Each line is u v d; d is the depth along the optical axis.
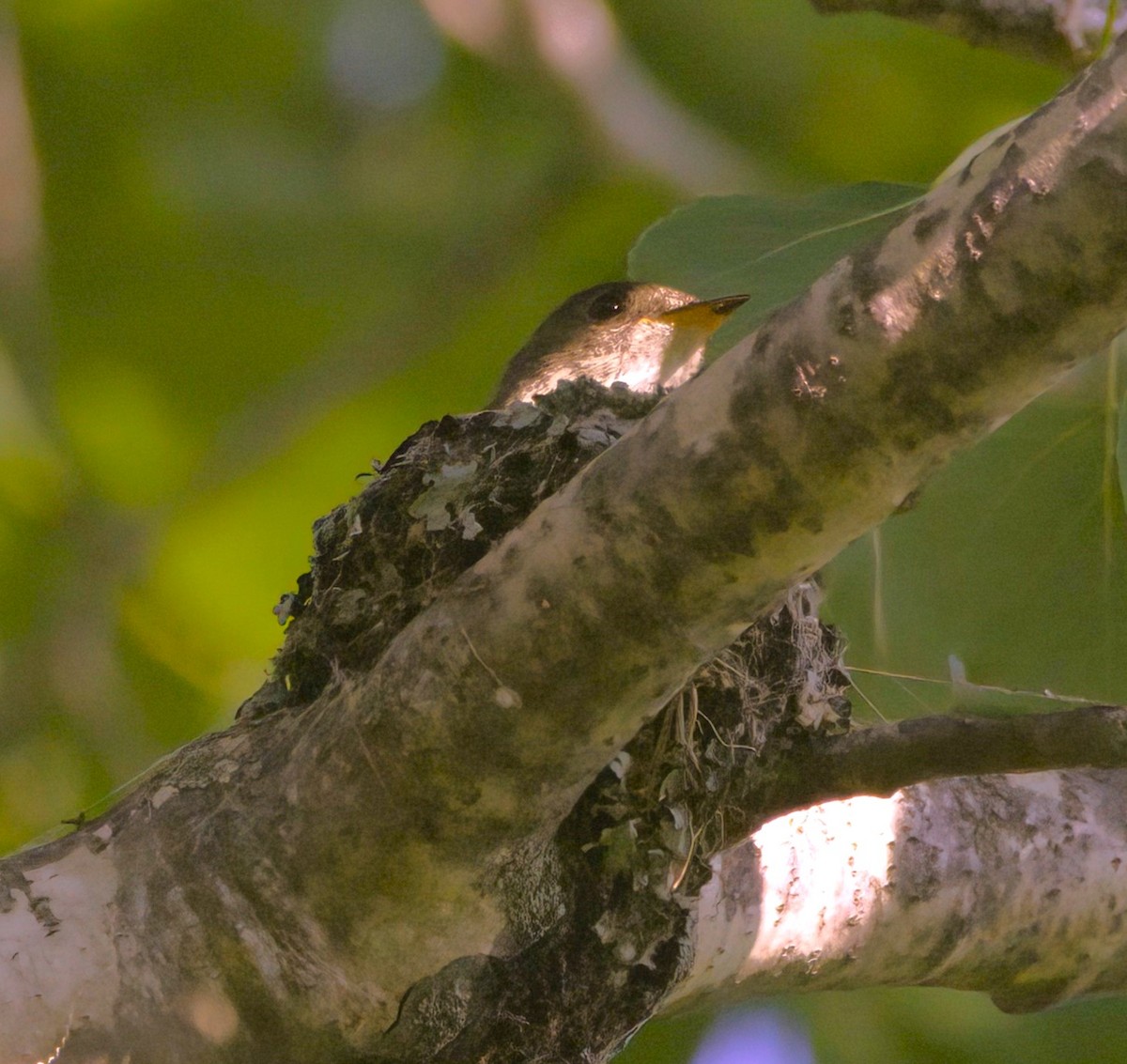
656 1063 10.84
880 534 7.62
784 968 6.39
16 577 11.91
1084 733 5.32
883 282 4.07
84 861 5.07
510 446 6.46
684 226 6.91
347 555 6.02
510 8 13.34
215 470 12.75
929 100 13.49
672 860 5.34
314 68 14.26
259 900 4.97
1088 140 3.79
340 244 14.20
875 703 7.72
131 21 13.87
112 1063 4.78
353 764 4.90
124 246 14.16
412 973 4.98
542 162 13.95
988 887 6.65
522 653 4.62
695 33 13.80
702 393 4.36
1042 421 7.38
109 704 11.52
